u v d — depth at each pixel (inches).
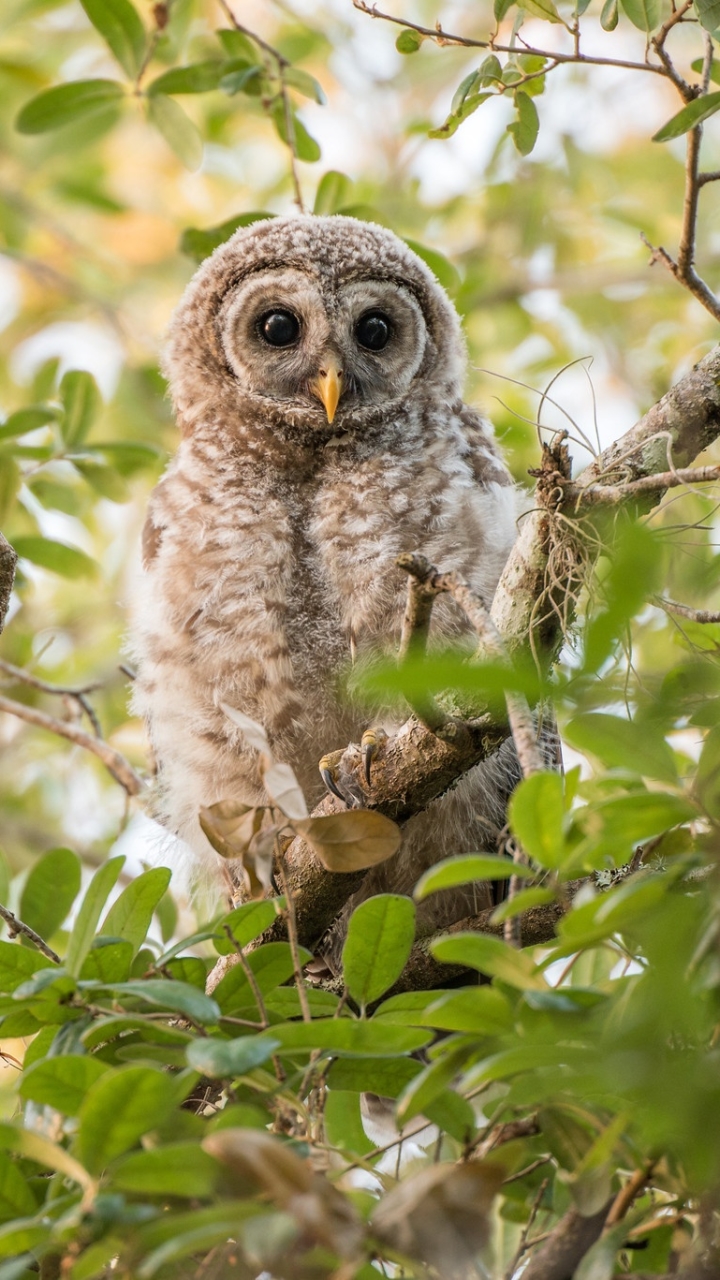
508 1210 216.1
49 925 332.2
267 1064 219.3
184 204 714.8
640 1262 209.6
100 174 686.5
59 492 472.7
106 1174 193.0
